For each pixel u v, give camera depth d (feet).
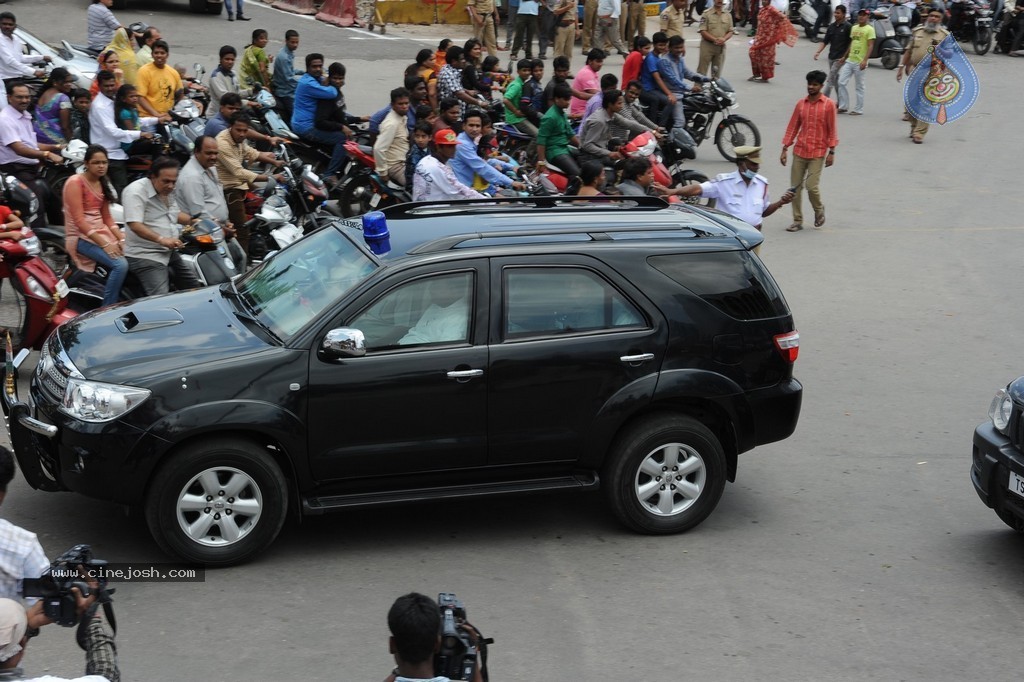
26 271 28.07
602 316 21.93
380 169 43.86
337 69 48.42
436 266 21.17
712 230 23.52
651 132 46.75
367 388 20.52
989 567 22.02
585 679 17.69
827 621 19.77
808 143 46.68
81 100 42.09
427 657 11.50
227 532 20.39
